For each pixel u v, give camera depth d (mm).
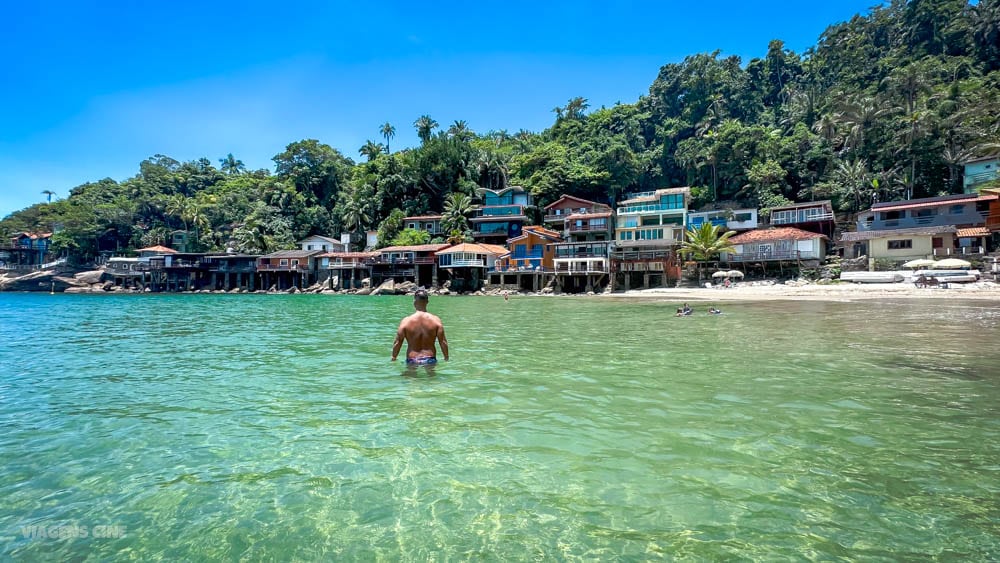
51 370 9844
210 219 99312
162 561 3248
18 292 83312
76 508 3961
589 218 65438
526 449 5066
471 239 74438
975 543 3244
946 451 4812
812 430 5492
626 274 55031
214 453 5086
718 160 72250
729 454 4832
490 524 3666
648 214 62188
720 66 91500
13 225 102000
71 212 95938
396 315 26406
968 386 7512
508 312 27969
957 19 71438
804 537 3375
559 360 10359
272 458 4930
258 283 82875
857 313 21438
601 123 91562
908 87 63125
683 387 7668
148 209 100250
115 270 86250
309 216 93688
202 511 3914
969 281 33688
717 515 3697
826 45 90750
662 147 81250
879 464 4520
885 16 87625
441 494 4137
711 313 23000
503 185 88750
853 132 61344
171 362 10695
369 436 5520
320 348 12734
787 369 9031
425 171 87812
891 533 3391
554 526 3619
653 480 4305
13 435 5684
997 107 53094
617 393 7336
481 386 7883
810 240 47656
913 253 42781
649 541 3391
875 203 51938
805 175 65875
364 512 3877
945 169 55375
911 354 10508
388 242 77938
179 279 84250
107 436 5633
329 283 75375
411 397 7207
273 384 8219
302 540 3496
